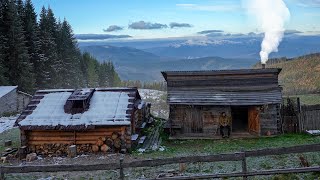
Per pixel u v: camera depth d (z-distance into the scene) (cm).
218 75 3141
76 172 2044
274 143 2647
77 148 2662
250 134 3022
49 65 8488
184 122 3044
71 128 2591
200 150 2572
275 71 3086
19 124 2633
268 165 1900
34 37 8044
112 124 2597
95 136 2662
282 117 2986
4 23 7031
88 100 2819
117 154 2592
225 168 1914
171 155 2452
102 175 1947
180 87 3127
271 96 2980
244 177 1416
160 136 3127
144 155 2522
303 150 1412
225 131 2955
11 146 2931
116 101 2844
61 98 2923
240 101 2945
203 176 1416
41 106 2838
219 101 2961
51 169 1503
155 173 1905
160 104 7275
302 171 1377
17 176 1984
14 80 6969
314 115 2942
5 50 6919
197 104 2953
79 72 11206
